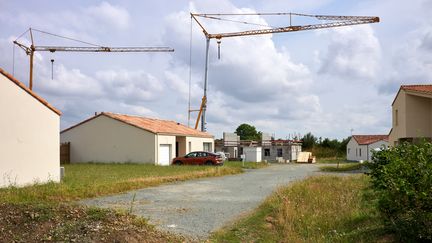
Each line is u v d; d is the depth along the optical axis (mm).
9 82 16109
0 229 7008
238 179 22719
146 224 8305
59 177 17984
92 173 22547
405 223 7383
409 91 23266
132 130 34562
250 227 9422
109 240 6727
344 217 9883
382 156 8055
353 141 59625
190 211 11516
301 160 53969
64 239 6668
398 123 25672
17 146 16328
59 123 18188
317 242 8000
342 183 17406
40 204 8492
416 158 7098
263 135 64250
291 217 10031
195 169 27297
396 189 6926
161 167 29125
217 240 8234
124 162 34750
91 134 35875
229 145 59156
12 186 15000
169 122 45531
